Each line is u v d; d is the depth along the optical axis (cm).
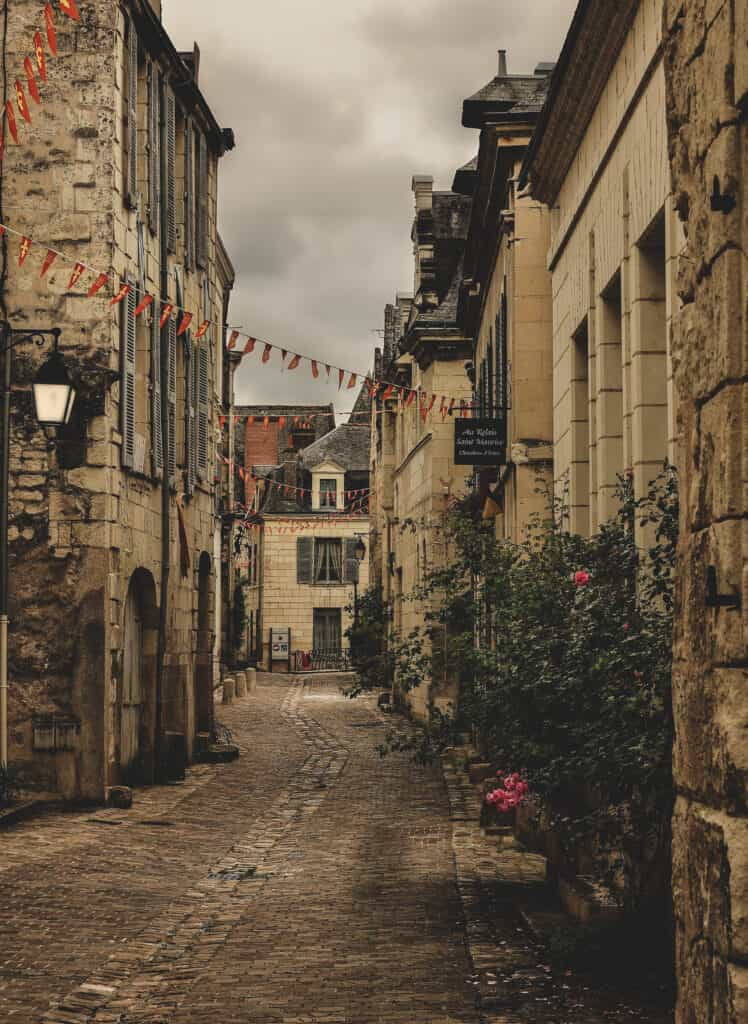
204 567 2459
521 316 1862
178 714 2197
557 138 1355
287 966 837
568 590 922
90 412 1703
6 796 1602
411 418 3516
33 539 1697
